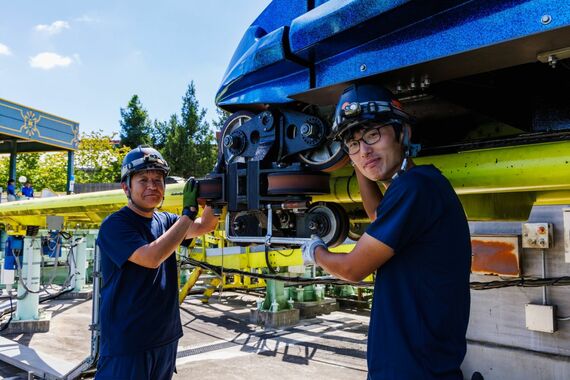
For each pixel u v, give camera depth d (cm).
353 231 361
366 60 207
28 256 785
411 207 158
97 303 515
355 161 194
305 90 233
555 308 389
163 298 292
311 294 938
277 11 273
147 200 293
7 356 583
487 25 168
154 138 4562
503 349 416
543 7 154
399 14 188
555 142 214
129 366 274
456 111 267
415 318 161
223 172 300
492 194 320
